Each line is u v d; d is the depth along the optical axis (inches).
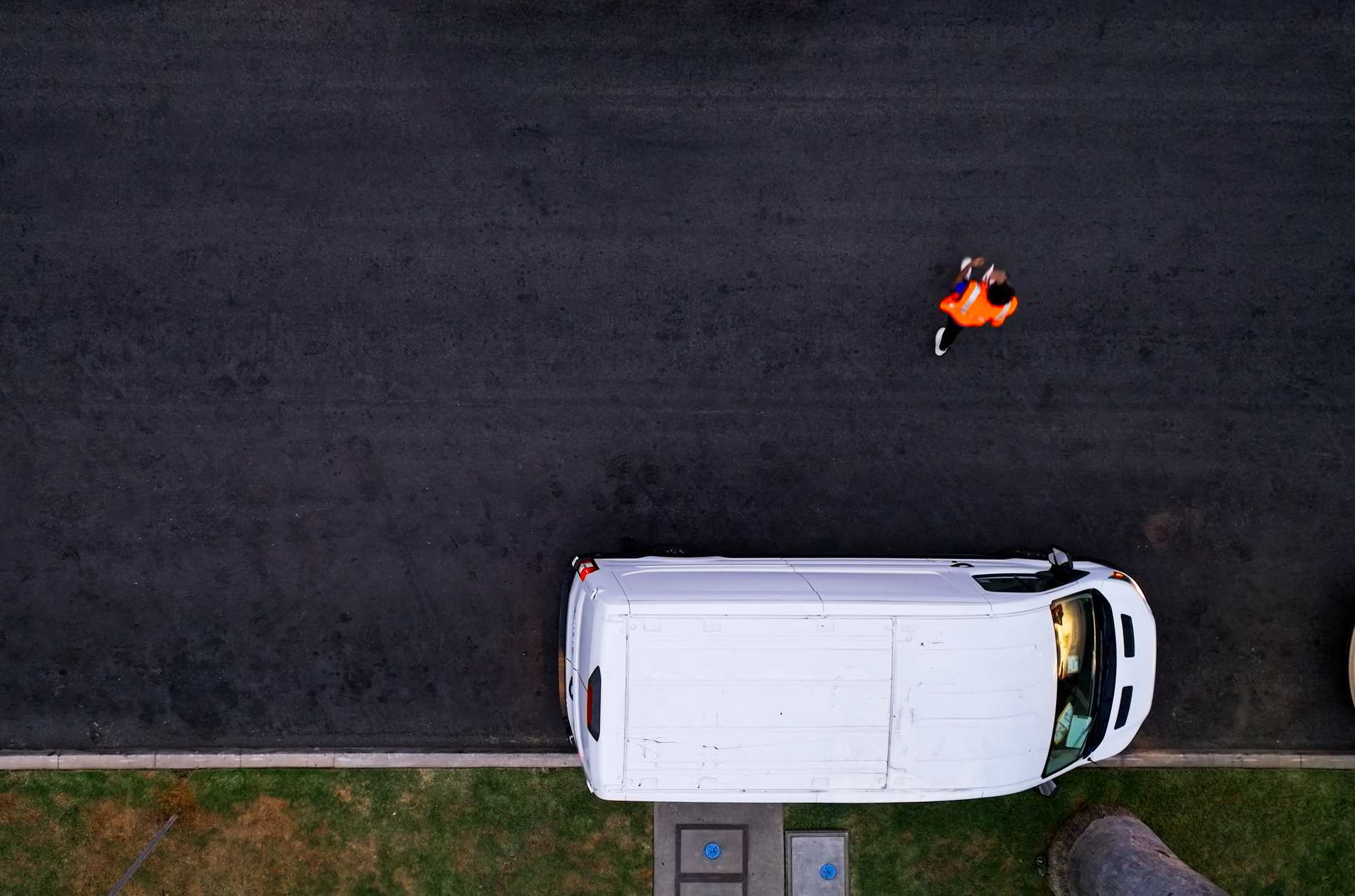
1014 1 305.4
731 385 308.7
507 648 307.4
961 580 270.5
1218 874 308.3
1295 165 308.5
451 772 306.5
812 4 304.8
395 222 304.7
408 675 306.8
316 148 303.6
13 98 303.3
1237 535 310.5
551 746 307.7
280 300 304.7
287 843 304.3
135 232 303.6
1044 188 307.6
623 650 242.5
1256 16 306.0
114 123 303.3
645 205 306.0
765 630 245.6
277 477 305.7
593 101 305.0
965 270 293.3
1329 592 307.3
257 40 303.0
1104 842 283.7
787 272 307.6
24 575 304.7
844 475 309.9
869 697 247.4
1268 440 310.2
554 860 305.6
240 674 305.9
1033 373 309.6
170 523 305.3
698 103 305.6
